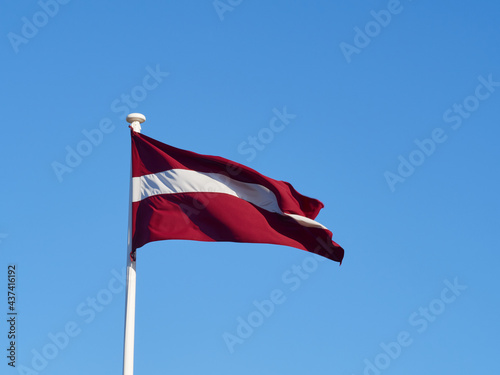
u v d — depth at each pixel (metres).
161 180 17.53
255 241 17.27
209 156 17.72
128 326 15.88
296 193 18.73
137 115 18.16
